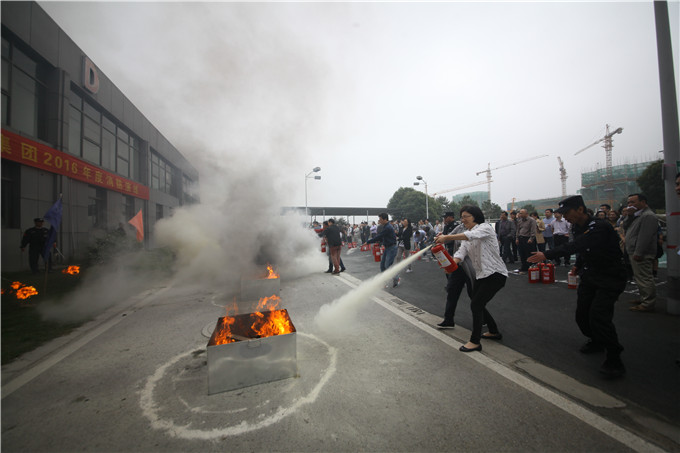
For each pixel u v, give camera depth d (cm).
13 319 423
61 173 952
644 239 394
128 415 203
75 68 1030
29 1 859
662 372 246
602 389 224
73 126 1048
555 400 211
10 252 786
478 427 184
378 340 332
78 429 189
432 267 931
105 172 1166
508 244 900
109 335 358
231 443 174
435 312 443
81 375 260
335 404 211
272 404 213
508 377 246
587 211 272
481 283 301
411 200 4688
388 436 177
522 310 429
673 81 386
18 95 858
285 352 247
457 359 281
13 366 279
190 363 281
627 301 456
